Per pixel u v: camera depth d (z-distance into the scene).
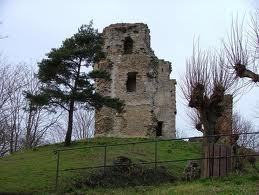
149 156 34.78
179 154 37.12
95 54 40.59
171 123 48.97
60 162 31.64
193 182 24.80
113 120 47.66
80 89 39.81
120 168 27.69
